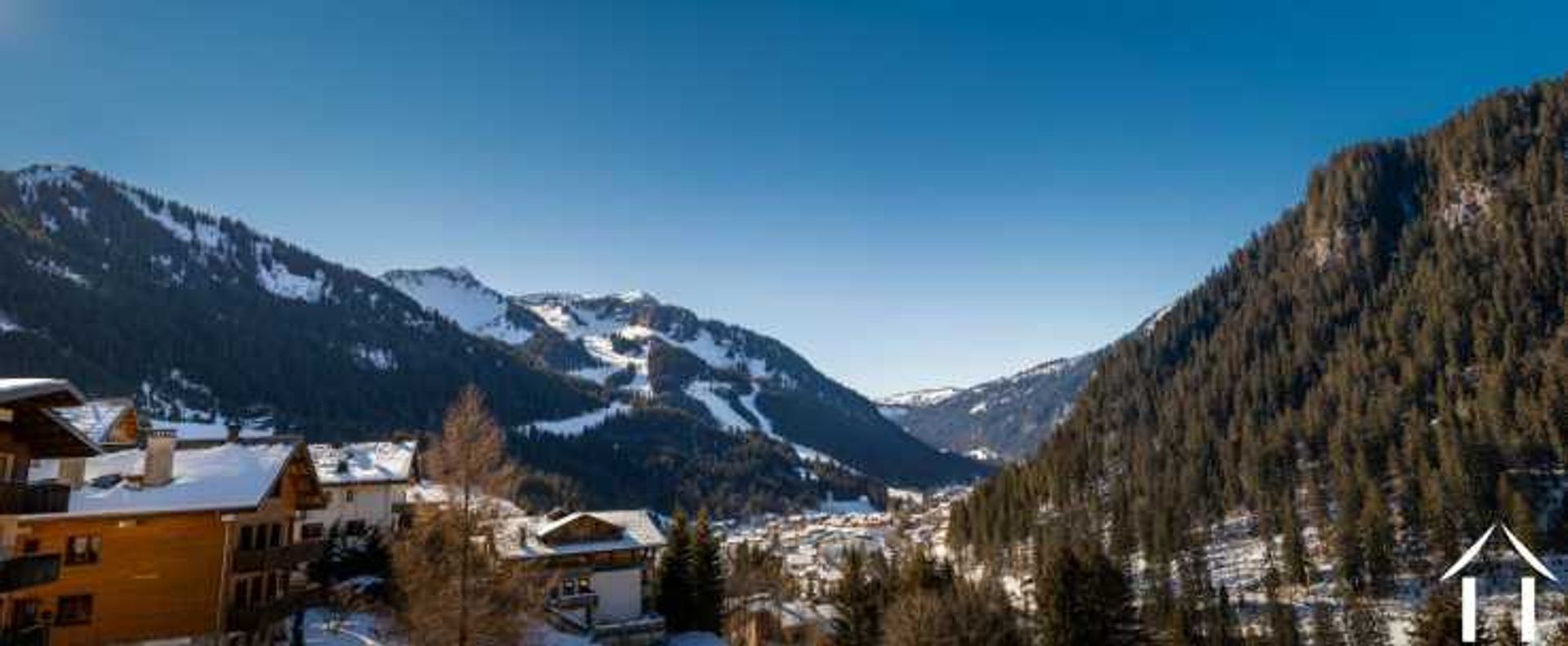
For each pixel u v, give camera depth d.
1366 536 116.75
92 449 31.05
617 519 78.50
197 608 38.91
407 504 67.00
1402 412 158.00
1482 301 179.75
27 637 29.45
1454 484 121.75
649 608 76.38
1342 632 103.38
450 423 41.59
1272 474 157.38
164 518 38.97
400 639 44.12
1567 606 71.50
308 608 52.91
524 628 44.00
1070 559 68.88
